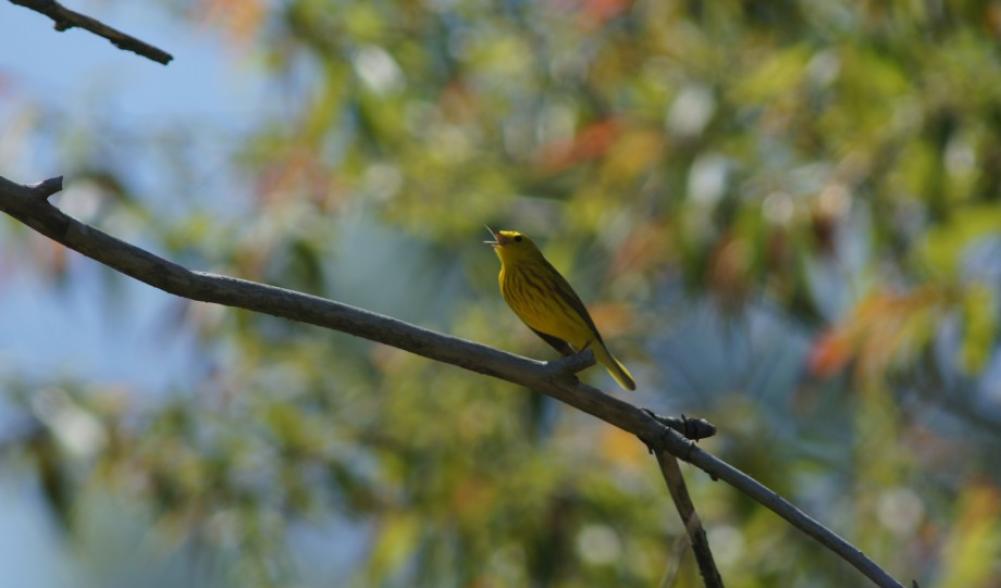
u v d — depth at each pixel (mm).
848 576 13172
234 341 14125
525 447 13289
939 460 14531
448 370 13758
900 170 12180
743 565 12977
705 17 13430
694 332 18047
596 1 14242
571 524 12820
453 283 17641
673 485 6059
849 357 12047
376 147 14805
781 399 16609
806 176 12422
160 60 5590
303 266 13758
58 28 5473
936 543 13477
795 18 13422
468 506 12977
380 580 13375
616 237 13375
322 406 14156
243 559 13047
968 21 11797
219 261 13781
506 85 17422
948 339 12156
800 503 13383
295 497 13219
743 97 12797
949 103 12086
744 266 11703
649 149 13117
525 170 16422
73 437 11969
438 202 15680
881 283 12578
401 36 16031
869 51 11992
